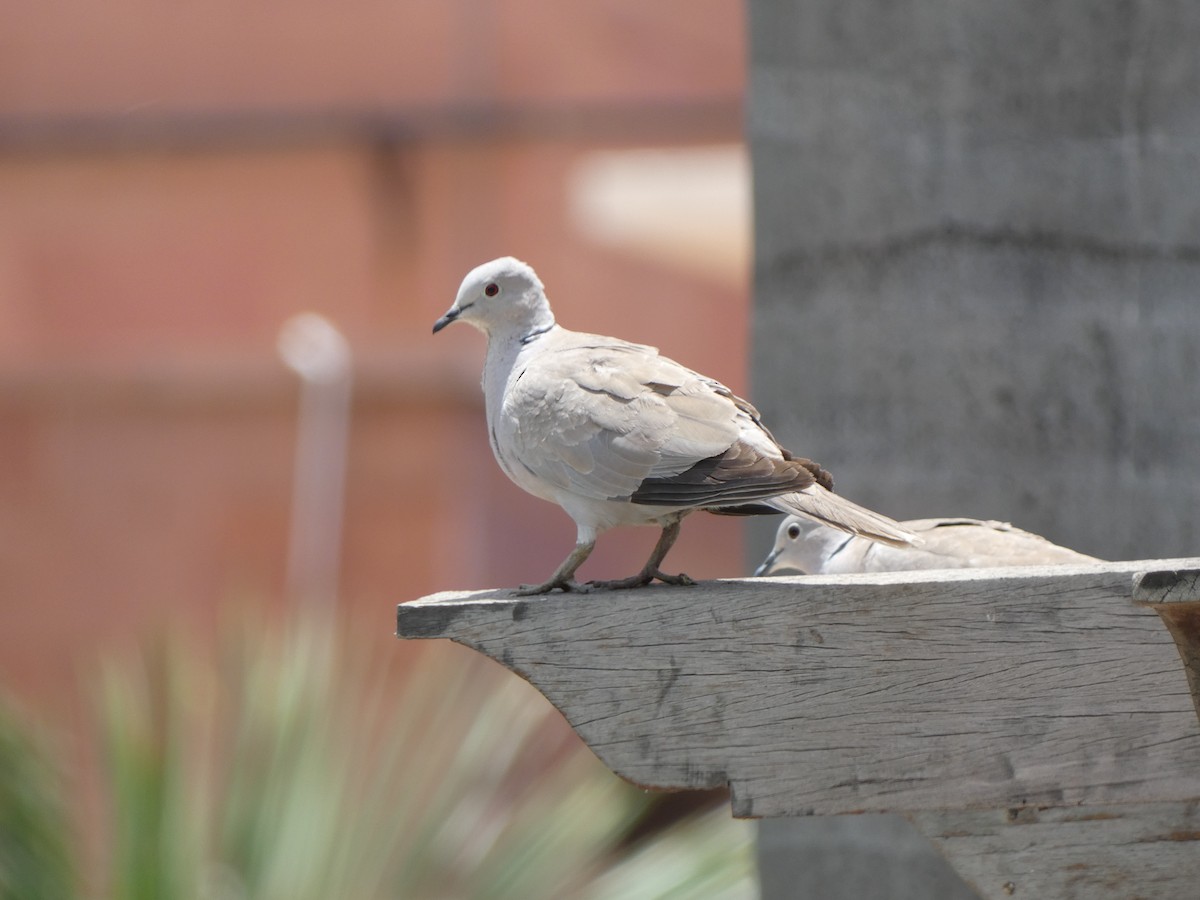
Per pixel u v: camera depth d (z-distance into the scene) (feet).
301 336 64.90
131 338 67.62
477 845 37.93
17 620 65.77
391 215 66.74
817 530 31.09
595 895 38.06
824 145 29.71
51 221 68.08
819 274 29.76
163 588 65.31
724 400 22.67
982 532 27.12
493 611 20.57
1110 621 19.53
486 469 63.46
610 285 66.90
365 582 62.90
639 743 20.34
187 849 35.86
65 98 67.97
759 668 20.20
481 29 66.49
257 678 38.73
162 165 67.82
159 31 67.67
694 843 38.96
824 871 29.25
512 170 66.69
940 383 28.63
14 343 67.82
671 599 20.36
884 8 29.14
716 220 61.21
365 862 36.78
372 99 66.64
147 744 36.50
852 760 20.03
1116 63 28.12
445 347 63.98
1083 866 21.53
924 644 19.94
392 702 59.82
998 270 28.48
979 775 19.77
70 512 66.39
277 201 67.05
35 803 38.55
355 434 63.77
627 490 21.83
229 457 65.36
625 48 67.26
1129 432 27.91
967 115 28.58
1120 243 28.07
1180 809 21.35
